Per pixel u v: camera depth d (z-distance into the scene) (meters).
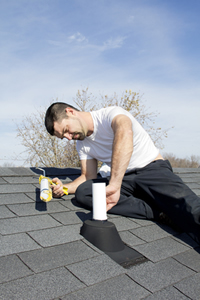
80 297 1.16
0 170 2.88
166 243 1.88
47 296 1.13
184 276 1.46
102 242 1.62
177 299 1.24
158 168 2.29
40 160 9.02
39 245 1.53
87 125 2.45
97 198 1.77
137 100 9.37
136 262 1.54
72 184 2.64
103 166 3.06
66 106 2.38
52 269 1.32
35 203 2.21
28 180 2.76
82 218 2.06
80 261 1.43
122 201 2.24
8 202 2.11
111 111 2.34
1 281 1.17
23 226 1.75
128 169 2.39
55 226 1.83
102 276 1.33
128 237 1.86
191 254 1.76
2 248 1.43
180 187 2.08
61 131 2.36
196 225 1.89
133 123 2.37
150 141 2.51
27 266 1.31
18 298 1.09
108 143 2.52
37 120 8.96
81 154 2.73
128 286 1.29
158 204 2.15
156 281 1.37
